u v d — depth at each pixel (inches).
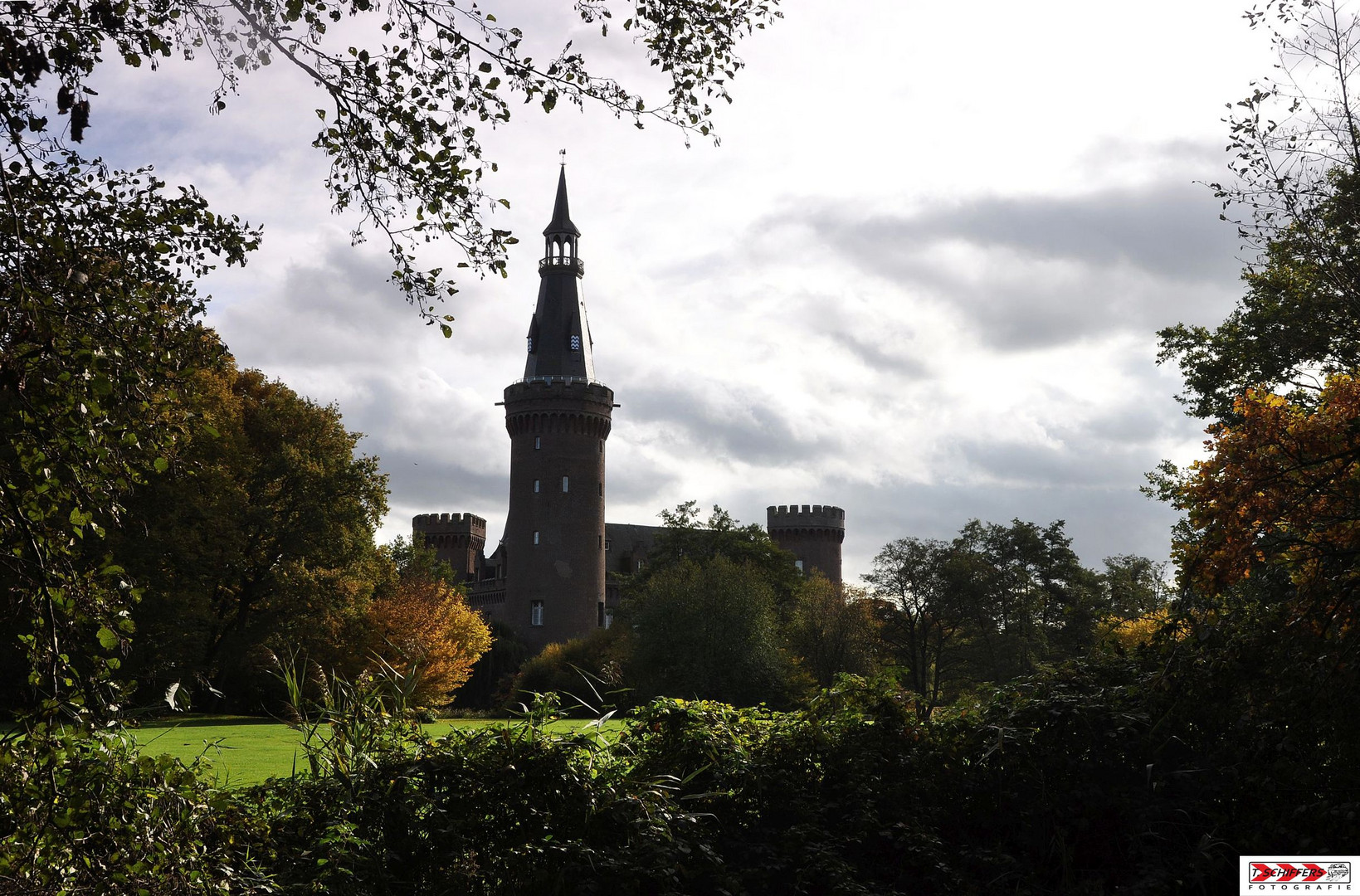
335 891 242.1
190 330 189.5
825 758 341.7
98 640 162.6
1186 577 319.0
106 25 184.2
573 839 278.2
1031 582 2795.3
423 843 269.1
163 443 176.2
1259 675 321.1
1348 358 775.7
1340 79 394.6
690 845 286.2
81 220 188.4
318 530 1437.0
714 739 333.7
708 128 230.4
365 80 207.0
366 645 1621.6
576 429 3299.7
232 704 1477.6
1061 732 334.0
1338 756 300.2
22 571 159.2
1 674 549.6
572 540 3240.7
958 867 311.3
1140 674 356.2
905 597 2694.4
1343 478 297.0
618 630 2269.9
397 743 295.6
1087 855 317.4
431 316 225.0
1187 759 339.6
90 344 159.6
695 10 217.6
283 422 1556.3
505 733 298.5
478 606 3565.5
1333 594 297.4
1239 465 304.2
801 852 298.2
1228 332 1024.9
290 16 200.2
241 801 264.2
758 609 1925.4
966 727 347.9
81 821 161.8
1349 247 435.5
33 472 155.6
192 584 1261.1
